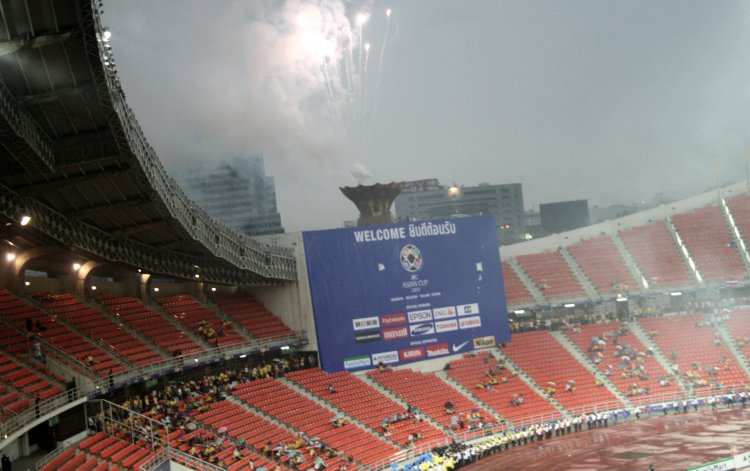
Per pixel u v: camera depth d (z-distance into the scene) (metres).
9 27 27.81
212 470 49.22
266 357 76.44
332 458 59.47
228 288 81.25
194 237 52.44
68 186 40.16
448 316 83.38
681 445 62.47
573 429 72.81
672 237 107.12
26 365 48.09
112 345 58.66
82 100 34.31
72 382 48.38
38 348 49.38
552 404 78.06
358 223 98.88
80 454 44.41
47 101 32.91
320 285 78.50
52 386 47.25
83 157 38.00
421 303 82.31
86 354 54.72
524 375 83.00
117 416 53.31
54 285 63.78
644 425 72.25
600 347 88.62
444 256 84.31
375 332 79.69
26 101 32.19
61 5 27.91
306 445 60.00
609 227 109.12
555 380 82.62
